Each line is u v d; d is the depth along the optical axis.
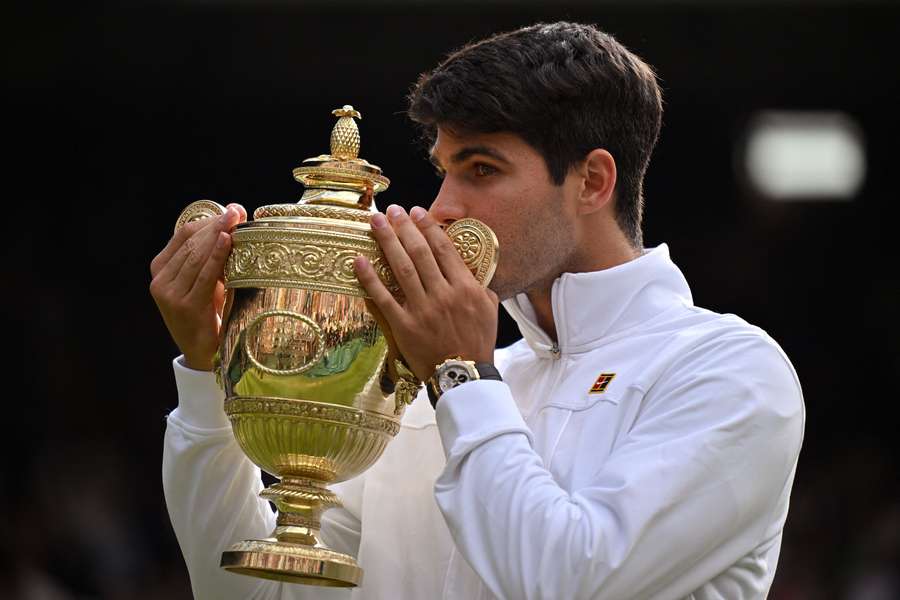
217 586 9.39
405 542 9.28
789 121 40.41
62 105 41.56
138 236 44.75
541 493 7.91
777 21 33.28
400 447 9.52
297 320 8.09
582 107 8.87
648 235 43.44
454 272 8.27
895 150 41.06
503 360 9.98
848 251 43.06
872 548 31.56
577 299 9.07
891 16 33.00
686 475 8.00
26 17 34.97
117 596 33.28
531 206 8.76
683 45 33.88
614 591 7.75
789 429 8.45
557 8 33.31
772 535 8.59
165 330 44.28
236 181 43.97
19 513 34.88
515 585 7.75
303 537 8.35
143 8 34.62
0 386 41.72
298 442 8.21
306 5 34.16
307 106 40.34
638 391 8.55
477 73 8.69
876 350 42.59
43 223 44.50
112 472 39.69
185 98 40.38
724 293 43.25
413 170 40.38
